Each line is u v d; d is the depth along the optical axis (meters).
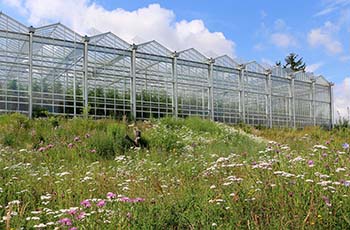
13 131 15.63
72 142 13.46
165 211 4.16
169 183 6.43
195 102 34.91
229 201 4.26
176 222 4.05
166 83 33.19
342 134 19.48
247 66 38.38
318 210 3.85
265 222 3.83
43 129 16.78
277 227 3.62
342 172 5.07
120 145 13.71
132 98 29.72
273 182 4.71
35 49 27.06
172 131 18.06
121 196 4.30
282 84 41.62
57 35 27.22
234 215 3.93
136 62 31.77
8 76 26.31
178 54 32.56
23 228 3.92
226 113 36.69
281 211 3.94
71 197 5.27
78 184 6.28
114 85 30.27
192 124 21.27
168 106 33.09
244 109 37.16
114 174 8.33
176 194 5.09
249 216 3.90
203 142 15.85
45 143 13.84
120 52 29.64
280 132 26.92
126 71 30.69
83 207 4.10
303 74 43.91
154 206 4.21
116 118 28.75
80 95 28.58
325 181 4.28
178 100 33.84
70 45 27.53
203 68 34.84
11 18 25.41
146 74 32.06
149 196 4.98
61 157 11.49
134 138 15.19
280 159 6.06
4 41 26.06
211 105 34.94
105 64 29.72
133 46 29.94
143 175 7.88
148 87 32.19
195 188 5.50
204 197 4.59
